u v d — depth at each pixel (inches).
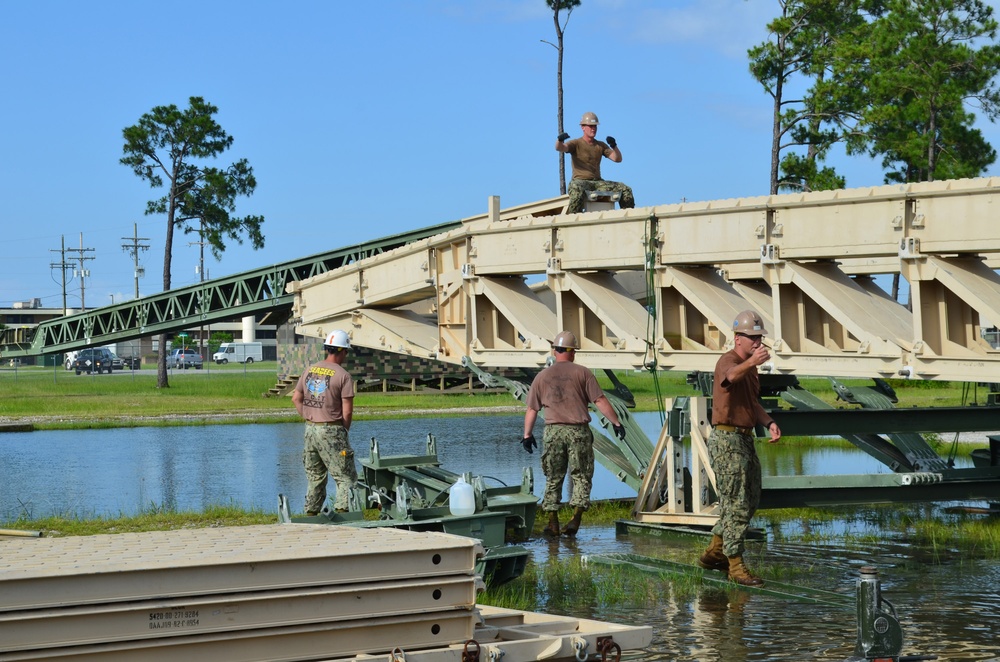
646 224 497.0
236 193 2116.1
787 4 1679.4
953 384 1438.2
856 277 507.8
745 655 260.2
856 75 1592.0
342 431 389.7
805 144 1665.8
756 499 345.7
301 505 536.4
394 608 197.0
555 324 569.9
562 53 1969.7
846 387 518.0
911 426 442.0
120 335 1689.2
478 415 1218.0
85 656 176.6
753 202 458.3
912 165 1598.2
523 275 587.5
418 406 1332.4
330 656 191.9
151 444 914.7
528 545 426.9
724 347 497.4
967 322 422.0
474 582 202.8
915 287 415.2
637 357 508.4
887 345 423.2
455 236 589.0
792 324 463.8
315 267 1402.6
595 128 568.7
